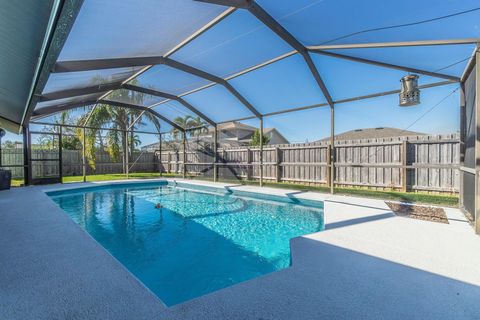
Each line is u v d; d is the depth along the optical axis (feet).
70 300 7.16
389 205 20.11
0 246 11.54
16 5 8.69
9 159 40.34
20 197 25.17
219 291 7.63
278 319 6.32
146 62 19.93
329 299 7.20
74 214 24.44
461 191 17.92
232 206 27.09
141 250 15.89
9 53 12.54
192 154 46.93
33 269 9.16
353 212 17.87
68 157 49.67
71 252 10.82
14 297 7.32
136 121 45.34
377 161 26.99
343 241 12.01
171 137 52.44
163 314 6.50
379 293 7.52
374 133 54.95
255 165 37.68
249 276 12.69
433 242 11.82
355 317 6.41
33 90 17.46
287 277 8.50
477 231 12.87
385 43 15.51
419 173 24.34
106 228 20.21
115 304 6.96
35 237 12.86
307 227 20.01
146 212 25.04
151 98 33.40
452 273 8.78
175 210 25.67
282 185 33.12
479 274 8.71
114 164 54.29
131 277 8.57
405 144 24.91
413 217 16.38
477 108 12.99
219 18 15.34
